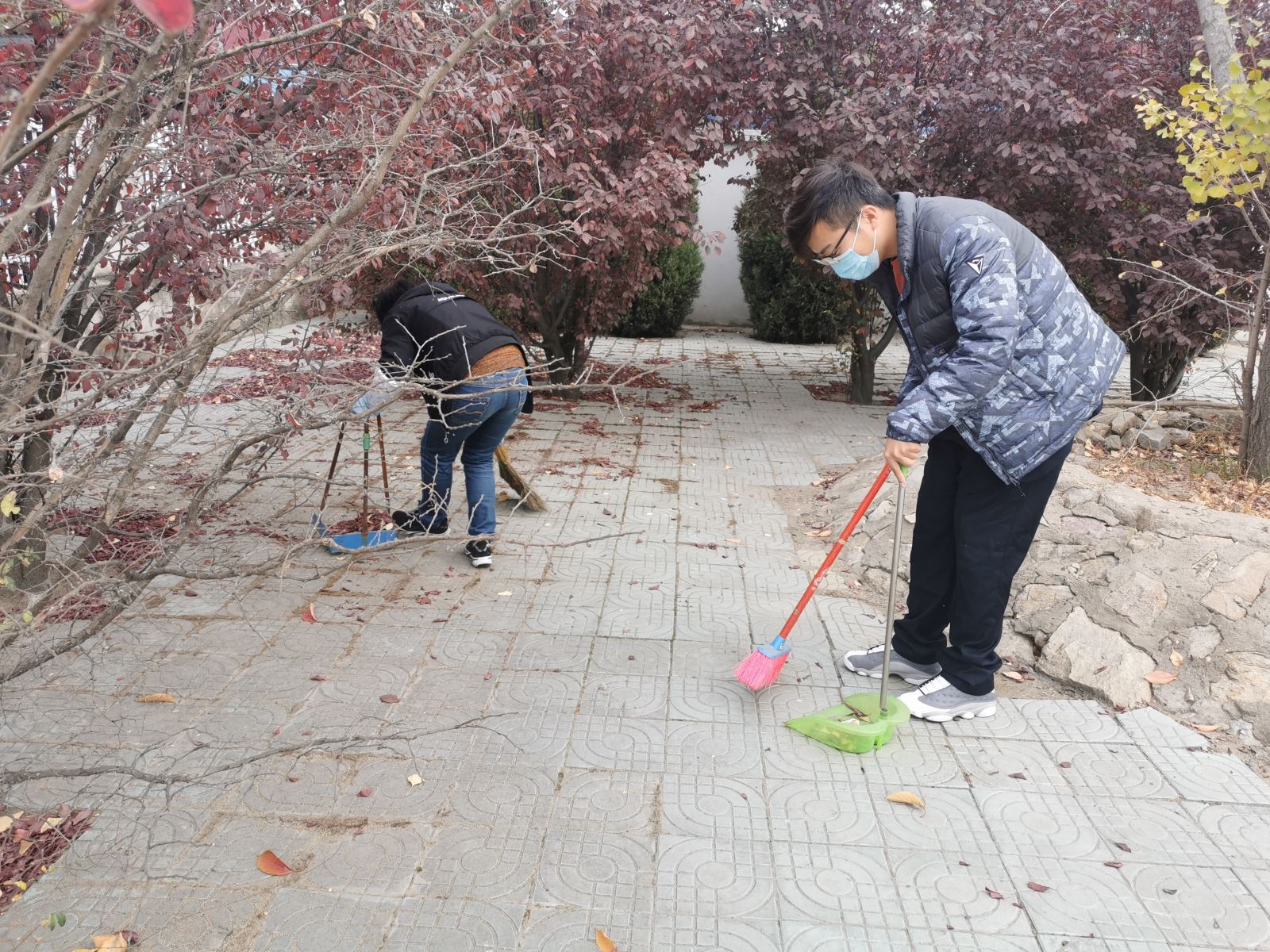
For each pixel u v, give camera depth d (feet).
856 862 7.88
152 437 6.75
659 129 22.76
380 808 8.38
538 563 14.25
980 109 21.91
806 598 10.43
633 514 16.69
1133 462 17.24
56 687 10.17
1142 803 8.77
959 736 9.87
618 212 20.45
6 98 7.58
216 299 10.32
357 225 9.74
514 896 7.37
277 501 16.16
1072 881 7.72
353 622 12.03
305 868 7.61
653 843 8.04
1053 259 9.07
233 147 10.02
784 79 22.35
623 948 6.88
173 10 2.36
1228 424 19.57
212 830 8.04
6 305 9.64
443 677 10.75
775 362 34.94
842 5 22.13
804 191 9.18
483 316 13.14
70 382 7.82
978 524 9.54
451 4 10.30
